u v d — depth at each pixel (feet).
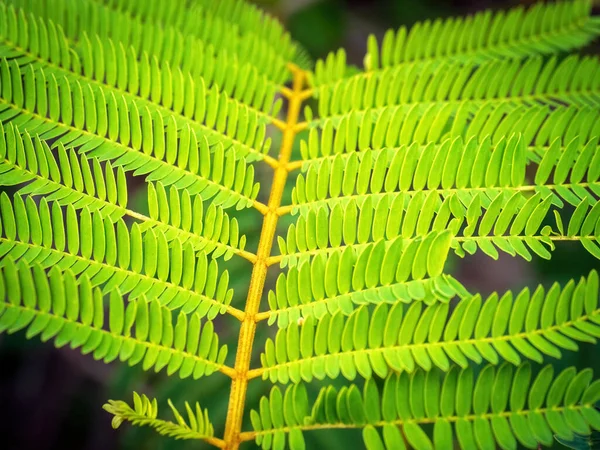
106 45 0.66
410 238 0.58
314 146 0.68
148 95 0.66
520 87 0.70
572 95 0.70
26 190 0.59
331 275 0.56
